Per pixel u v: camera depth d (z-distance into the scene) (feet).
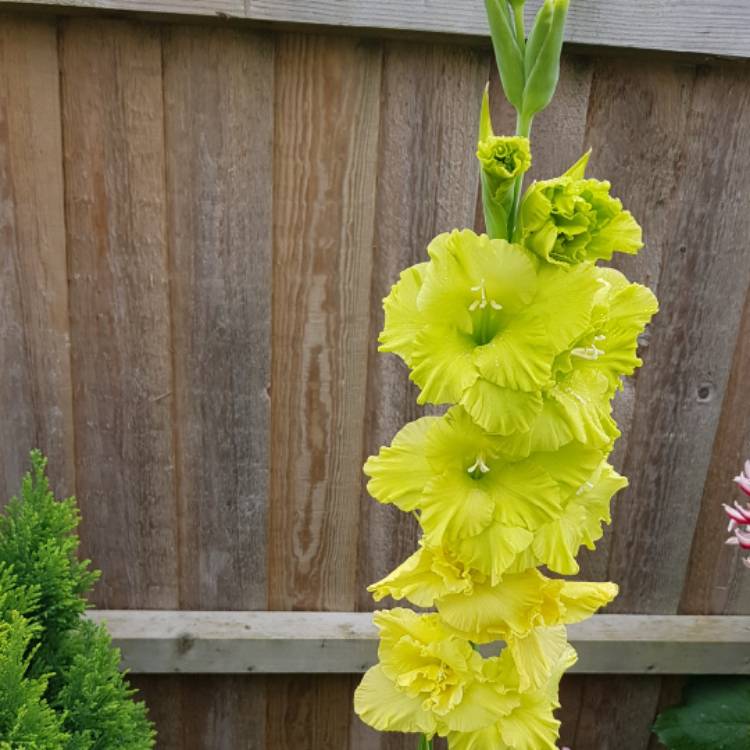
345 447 2.79
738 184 2.60
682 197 2.61
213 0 2.23
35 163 2.42
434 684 1.82
